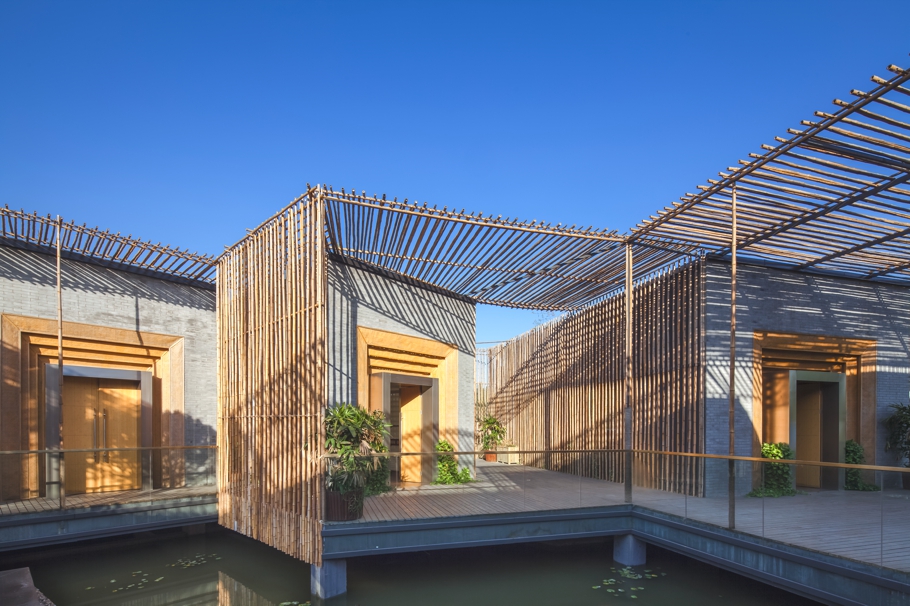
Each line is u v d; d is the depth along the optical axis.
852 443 11.73
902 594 5.37
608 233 9.22
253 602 7.48
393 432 11.46
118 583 8.17
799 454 12.32
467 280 11.53
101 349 10.81
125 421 11.05
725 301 10.80
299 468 7.81
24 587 6.37
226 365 10.09
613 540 9.55
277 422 8.38
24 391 9.79
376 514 7.95
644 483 9.10
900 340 12.27
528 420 17.23
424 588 7.96
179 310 11.78
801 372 11.31
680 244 9.91
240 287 9.72
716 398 10.54
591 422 13.91
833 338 11.67
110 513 8.75
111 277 10.86
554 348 15.96
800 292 11.48
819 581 6.11
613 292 12.83
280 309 8.45
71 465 10.28
